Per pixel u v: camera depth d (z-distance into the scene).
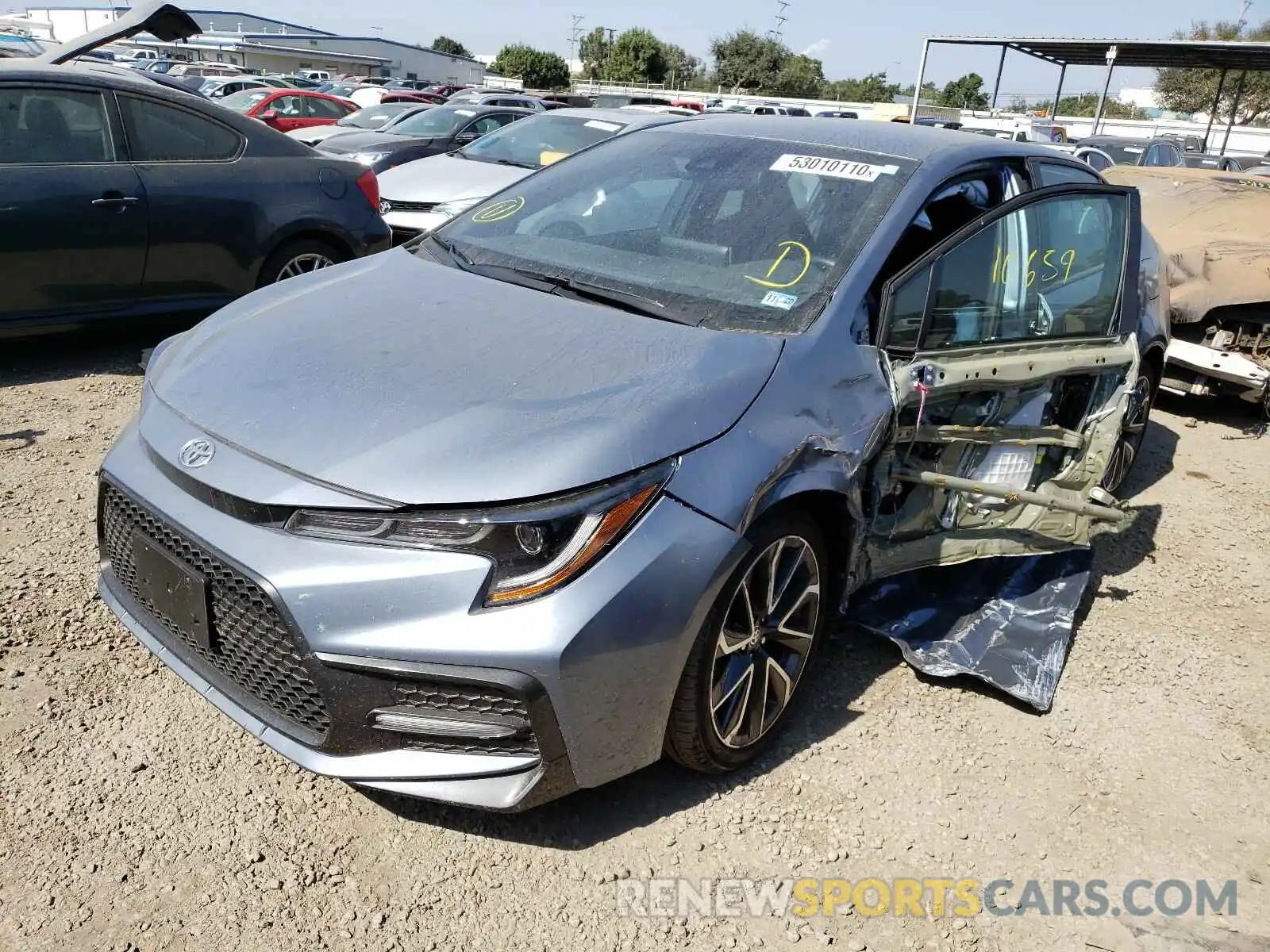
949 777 2.80
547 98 26.47
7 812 2.37
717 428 2.37
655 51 67.69
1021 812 2.71
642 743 2.32
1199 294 6.02
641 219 3.31
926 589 3.55
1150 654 3.56
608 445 2.19
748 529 2.38
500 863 2.37
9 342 5.93
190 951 2.08
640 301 2.86
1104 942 2.32
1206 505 5.05
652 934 2.22
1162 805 2.79
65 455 4.35
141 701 2.79
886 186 3.13
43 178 5.01
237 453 2.27
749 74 63.75
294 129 20.14
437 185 8.36
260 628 2.19
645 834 2.49
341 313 2.85
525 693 2.08
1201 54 22.64
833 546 2.85
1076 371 3.34
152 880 2.23
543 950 2.16
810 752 2.84
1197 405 6.93
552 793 2.23
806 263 2.93
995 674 3.17
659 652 2.22
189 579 2.28
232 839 2.37
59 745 2.60
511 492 2.08
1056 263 3.39
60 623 3.10
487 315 2.78
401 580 2.07
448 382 2.40
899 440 2.88
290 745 2.23
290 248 6.06
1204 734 3.13
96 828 2.36
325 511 2.13
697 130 3.76
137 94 5.40
